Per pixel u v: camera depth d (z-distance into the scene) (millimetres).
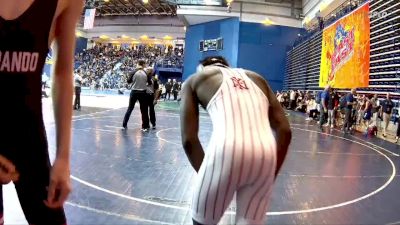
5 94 1200
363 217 4414
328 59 23281
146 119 10680
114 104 21594
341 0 24359
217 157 1992
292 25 34906
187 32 39781
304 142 11039
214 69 2354
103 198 4473
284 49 34938
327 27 23875
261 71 34844
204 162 2076
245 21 34375
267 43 34688
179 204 4418
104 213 3986
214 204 2031
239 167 1963
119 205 4266
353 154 9328
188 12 35219
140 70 10547
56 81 1366
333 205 4812
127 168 6035
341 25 21375
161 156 7145
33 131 1294
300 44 30750
